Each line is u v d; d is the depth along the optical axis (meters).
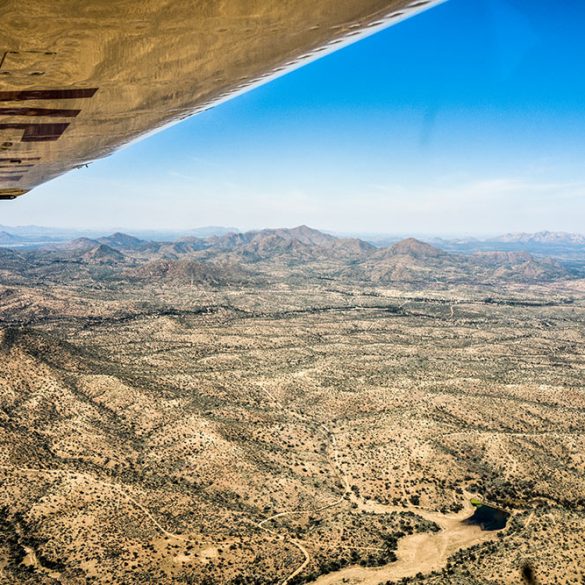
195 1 6.54
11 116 10.34
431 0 7.36
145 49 7.73
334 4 6.93
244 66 9.17
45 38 6.99
